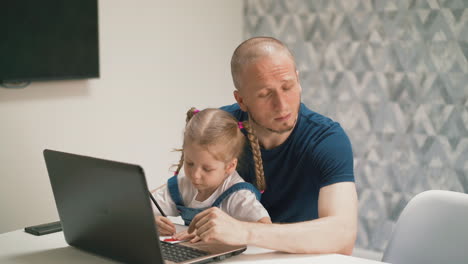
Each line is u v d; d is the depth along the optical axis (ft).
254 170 5.27
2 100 6.52
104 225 3.97
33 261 4.14
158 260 3.72
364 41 9.37
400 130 9.28
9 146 6.65
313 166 4.89
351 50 9.50
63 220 4.35
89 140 7.67
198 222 4.06
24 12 6.53
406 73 9.12
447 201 4.91
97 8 7.44
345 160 4.75
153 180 8.82
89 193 3.93
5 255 4.28
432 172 9.12
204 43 9.63
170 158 9.14
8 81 6.44
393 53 9.18
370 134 9.52
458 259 4.74
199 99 9.65
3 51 6.35
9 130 6.63
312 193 5.15
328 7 9.61
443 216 4.89
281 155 5.10
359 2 9.33
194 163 4.64
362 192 9.69
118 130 8.13
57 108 7.18
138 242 3.78
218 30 9.93
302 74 9.99
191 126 4.65
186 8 9.16
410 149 9.24
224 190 4.90
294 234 4.14
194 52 9.43
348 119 9.67
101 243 4.11
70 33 7.11
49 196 7.23
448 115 8.90
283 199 5.34
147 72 8.54
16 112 6.69
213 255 4.06
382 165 9.48
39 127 6.98
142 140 8.55
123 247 3.92
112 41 7.90
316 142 4.89
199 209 4.97
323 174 4.77
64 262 4.12
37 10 6.67
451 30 8.74
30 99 6.84
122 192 3.67
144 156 8.61
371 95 9.43
